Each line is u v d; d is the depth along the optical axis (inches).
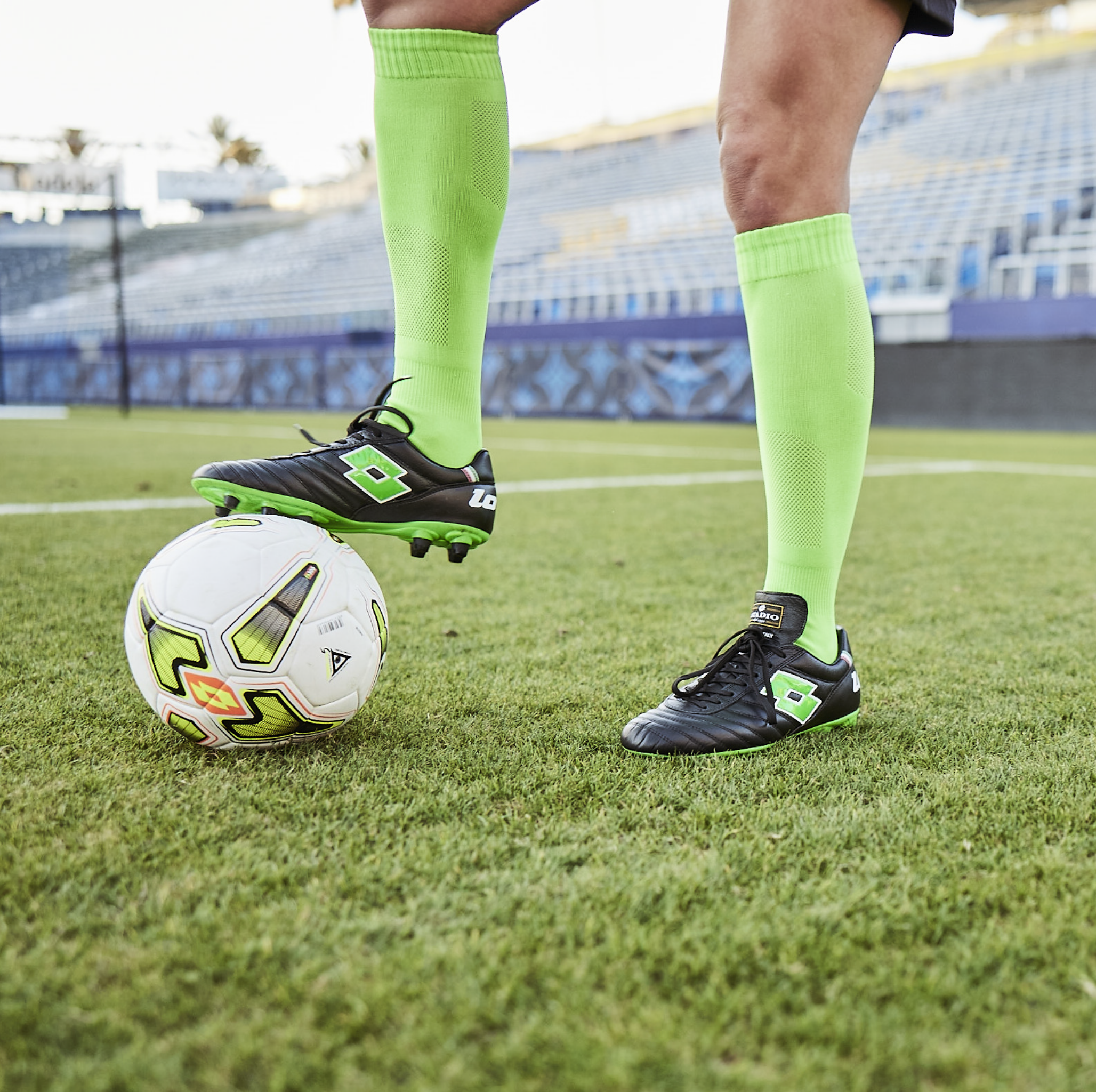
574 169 949.2
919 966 31.5
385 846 39.9
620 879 37.2
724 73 52.1
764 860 39.0
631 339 532.7
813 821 43.0
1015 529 152.9
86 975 30.4
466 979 30.3
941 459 293.0
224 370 706.2
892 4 50.0
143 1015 28.4
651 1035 27.7
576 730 56.1
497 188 53.6
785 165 50.0
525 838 40.9
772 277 51.6
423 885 36.6
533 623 85.7
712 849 40.0
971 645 80.0
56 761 49.4
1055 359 423.8
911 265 577.3
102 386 807.1
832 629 56.0
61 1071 26.0
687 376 513.3
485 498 56.3
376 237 952.9
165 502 174.4
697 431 446.3
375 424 53.9
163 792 45.4
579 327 556.7
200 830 41.2
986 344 441.7
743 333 489.7
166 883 36.4
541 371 574.9
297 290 936.3
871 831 41.9
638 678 67.9
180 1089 25.5
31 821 41.8
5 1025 27.9
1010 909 35.2
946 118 743.1
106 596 93.4
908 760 51.5
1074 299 416.5
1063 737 55.5
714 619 88.5
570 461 286.2
